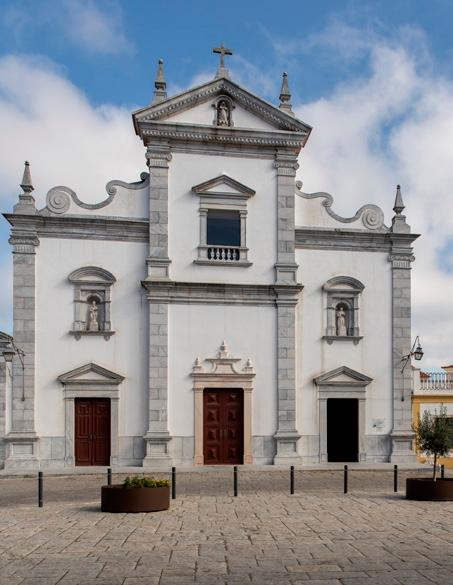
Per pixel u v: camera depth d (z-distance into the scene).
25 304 26.81
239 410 27.89
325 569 11.20
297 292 28.39
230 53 29.23
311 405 28.33
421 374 32.00
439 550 12.52
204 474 25.27
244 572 11.04
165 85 28.77
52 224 27.31
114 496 16.66
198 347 27.61
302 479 24.08
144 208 28.28
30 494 20.81
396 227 29.67
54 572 11.11
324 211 29.53
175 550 12.55
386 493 20.17
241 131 28.62
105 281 27.38
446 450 19.45
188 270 27.94
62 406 26.73
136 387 27.22
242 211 28.61
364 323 29.14
